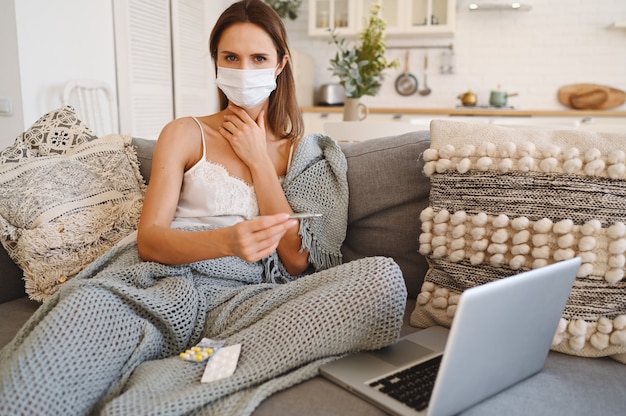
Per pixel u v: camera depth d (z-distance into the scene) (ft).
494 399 2.94
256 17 4.37
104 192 4.86
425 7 16.19
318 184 4.71
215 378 2.99
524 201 3.76
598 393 3.08
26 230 4.42
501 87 17.03
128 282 3.69
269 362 3.10
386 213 4.82
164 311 3.44
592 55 16.14
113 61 11.49
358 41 17.58
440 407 2.59
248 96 4.43
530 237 3.74
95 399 2.93
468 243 4.00
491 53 16.92
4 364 2.77
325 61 18.29
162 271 3.75
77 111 10.11
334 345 3.26
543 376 3.27
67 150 5.21
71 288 3.21
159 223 3.92
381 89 17.95
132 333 3.23
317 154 4.86
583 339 3.51
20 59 9.21
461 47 17.11
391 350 3.53
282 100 4.89
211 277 4.04
